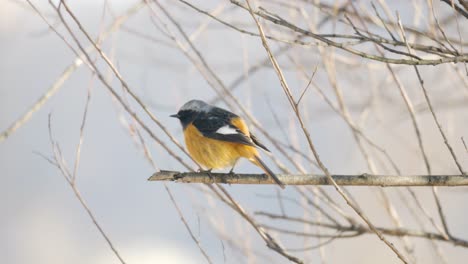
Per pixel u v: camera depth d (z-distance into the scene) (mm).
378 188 10164
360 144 9523
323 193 9562
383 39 7875
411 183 8398
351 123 9547
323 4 9086
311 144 7387
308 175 8867
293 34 10250
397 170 9242
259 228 8680
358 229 9477
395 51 7773
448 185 8297
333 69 9828
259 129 9578
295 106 7277
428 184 8359
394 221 9672
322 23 10078
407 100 8992
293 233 9539
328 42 7711
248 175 9188
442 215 9422
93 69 8719
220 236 10250
